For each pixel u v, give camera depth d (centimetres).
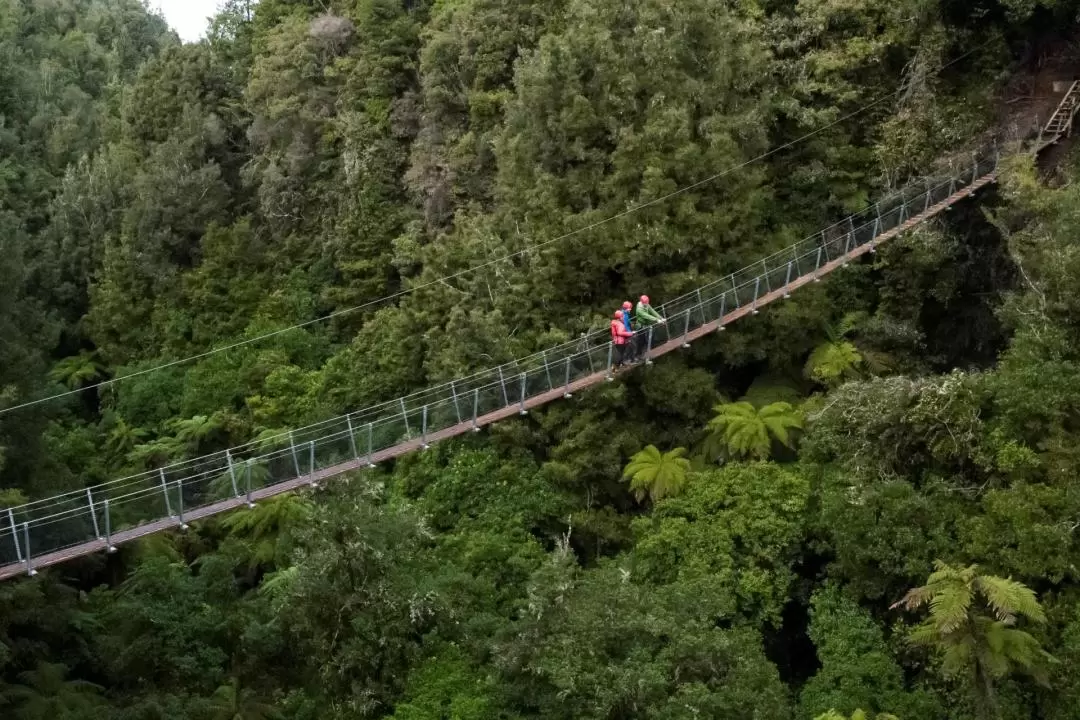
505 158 2866
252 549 2814
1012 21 2905
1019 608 1474
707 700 1606
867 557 1894
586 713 1684
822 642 1936
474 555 2253
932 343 2906
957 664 1555
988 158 2902
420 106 3934
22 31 7612
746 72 2816
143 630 2306
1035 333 1984
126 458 3625
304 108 4359
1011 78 3078
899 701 1753
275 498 2792
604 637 1767
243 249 4247
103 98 6719
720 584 2053
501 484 2445
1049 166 2814
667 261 2611
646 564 2144
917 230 2739
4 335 2503
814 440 2208
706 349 2634
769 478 2181
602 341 2542
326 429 2895
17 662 2227
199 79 4984
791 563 2109
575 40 2733
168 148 4612
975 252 2850
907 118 2997
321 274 4134
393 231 3841
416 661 2000
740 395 2820
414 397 2702
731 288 2600
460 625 2058
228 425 3581
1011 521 1770
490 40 3512
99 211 4819
